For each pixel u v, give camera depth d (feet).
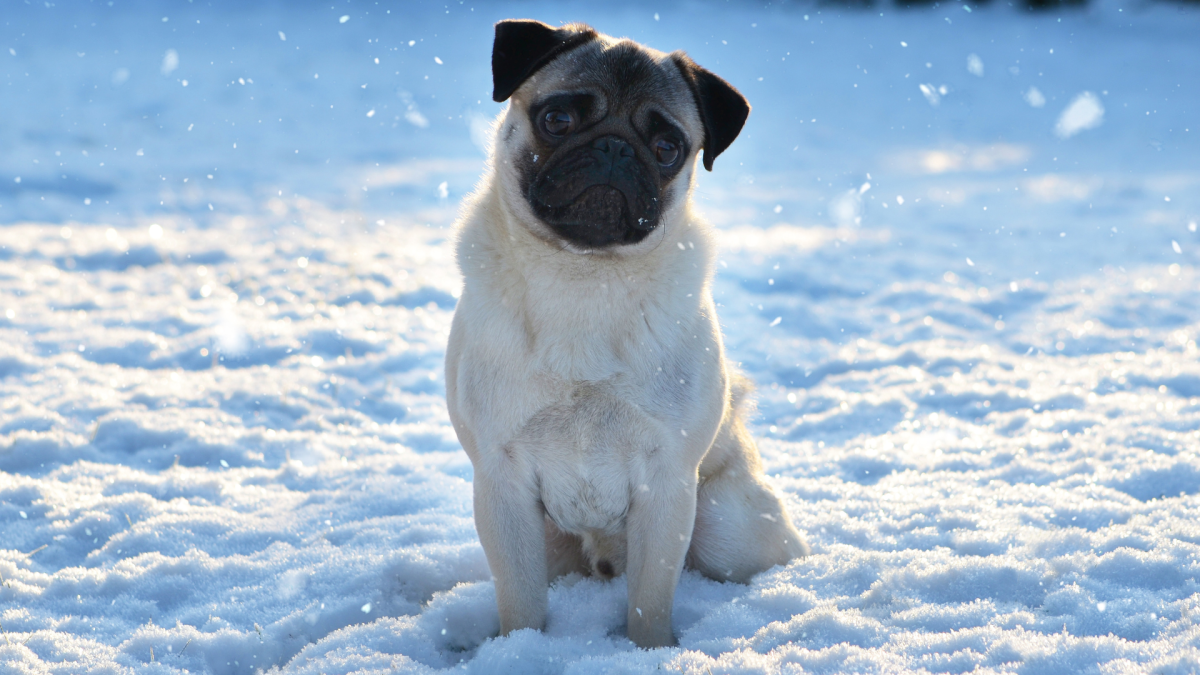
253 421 17.33
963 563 10.02
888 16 127.54
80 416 16.76
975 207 45.34
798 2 132.98
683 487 9.61
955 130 75.15
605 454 9.59
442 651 9.55
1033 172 56.80
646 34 107.65
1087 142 69.05
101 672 8.50
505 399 9.42
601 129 9.59
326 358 21.44
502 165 9.89
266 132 61.26
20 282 25.63
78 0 114.52
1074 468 14.23
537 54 10.02
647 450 9.56
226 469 15.03
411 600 10.82
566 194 9.07
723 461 11.12
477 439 9.58
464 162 54.65
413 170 51.31
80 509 12.87
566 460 9.63
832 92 89.10
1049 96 87.15
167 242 31.58
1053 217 41.93
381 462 15.30
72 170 44.06
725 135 10.87
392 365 21.03
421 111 70.64
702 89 10.75
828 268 31.55
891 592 9.66
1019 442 15.89
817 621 8.89
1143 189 47.70
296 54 90.53
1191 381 19.27
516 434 9.48
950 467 14.99
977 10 129.18
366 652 8.92
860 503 13.10
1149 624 8.54
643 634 9.52
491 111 68.69
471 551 11.37
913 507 12.82
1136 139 69.26
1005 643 8.13
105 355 20.47
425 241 34.42
